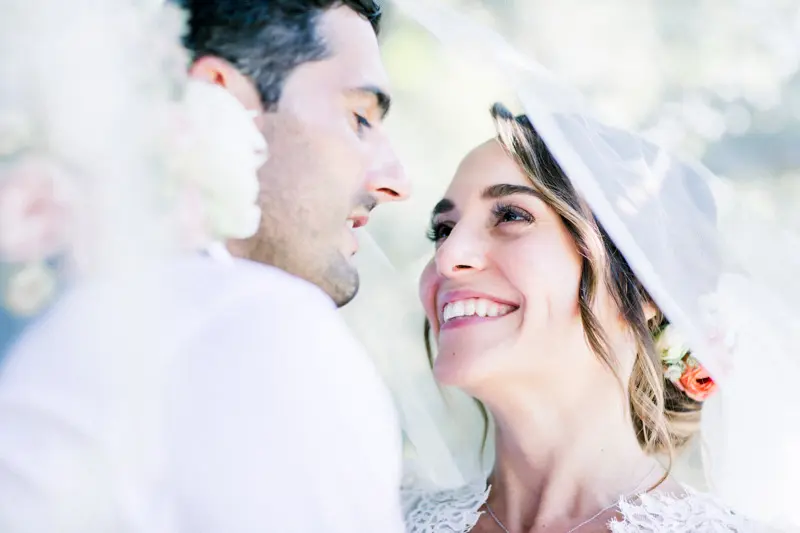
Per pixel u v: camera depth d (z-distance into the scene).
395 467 1.53
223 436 1.38
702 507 2.61
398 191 2.04
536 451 2.77
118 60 1.55
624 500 2.68
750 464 2.71
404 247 3.13
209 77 1.83
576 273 2.70
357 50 1.97
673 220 2.55
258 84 1.86
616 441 2.76
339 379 1.50
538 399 2.72
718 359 2.53
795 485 2.66
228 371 1.43
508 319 2.70
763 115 5.58
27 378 1.41
